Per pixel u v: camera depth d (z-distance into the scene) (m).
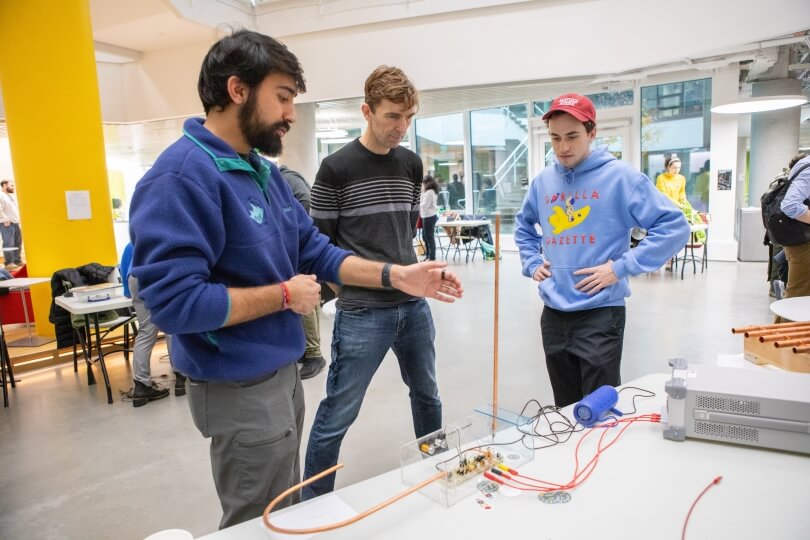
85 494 2.22
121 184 10.95
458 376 3.44
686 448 1.04
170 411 3.13
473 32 5.83
